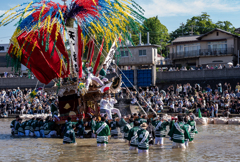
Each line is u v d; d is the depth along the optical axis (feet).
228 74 126.31
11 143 57.11
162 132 51.31
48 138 63.87
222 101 100.78
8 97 133.80
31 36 60.64
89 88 64.59
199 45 172.96
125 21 62.95
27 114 114.93
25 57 63.26
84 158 41.73
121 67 150.20
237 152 44.14
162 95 116.37
